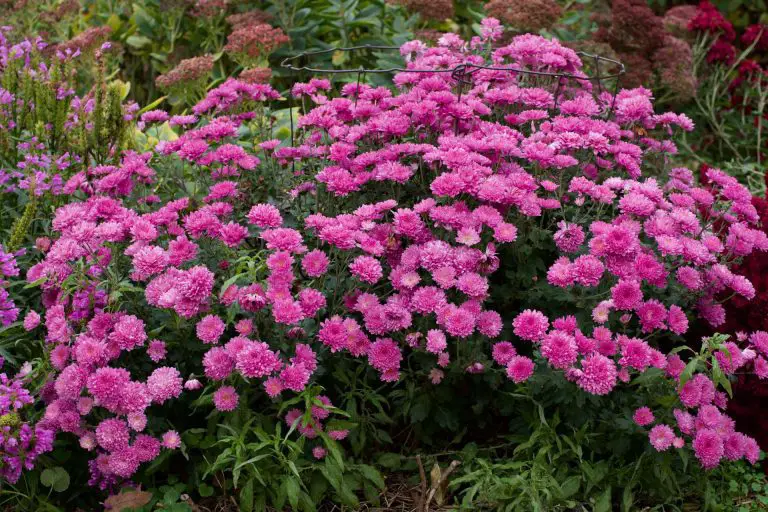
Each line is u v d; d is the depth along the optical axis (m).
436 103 3.18
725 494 2.85
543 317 2.67
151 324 2.74
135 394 2.46
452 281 2.67
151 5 5.82
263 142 3.35
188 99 5.27
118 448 2.47
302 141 3.49
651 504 2.78
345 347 2.73
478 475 2.73
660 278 2.74
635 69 5.19
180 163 3.59
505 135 3.11
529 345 2.94
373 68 5.48
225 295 2.61
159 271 2.57
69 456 2.65
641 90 3.75
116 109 3.63
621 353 2.61
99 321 2.60
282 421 2.74
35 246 3.11
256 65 4.92
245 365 2.44
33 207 2.97
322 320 2.90
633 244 2.68
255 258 2.90
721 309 2.97
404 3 4.99
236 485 2.60
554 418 2.70
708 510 2.77
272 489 2.62
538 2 4.74
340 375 2.75
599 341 2.64
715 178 3.21
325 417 2.72
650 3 7.03
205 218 2.75
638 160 3.29
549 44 3.72
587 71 4.99
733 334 3.12
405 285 2.72
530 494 2.55
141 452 2.48
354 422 2.73
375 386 2.92
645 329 2.70
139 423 2.47
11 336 2.86
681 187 3.33
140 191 3.27
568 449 2.70
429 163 3.01
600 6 5.86
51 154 3.60
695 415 2.89
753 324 3.10
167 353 2.72
